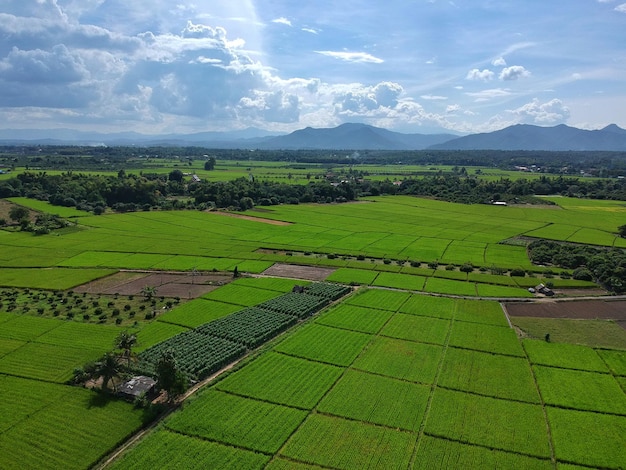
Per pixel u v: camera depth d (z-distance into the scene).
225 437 53.69
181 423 56.28
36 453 51.00
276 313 92.56
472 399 62.56
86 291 107.12
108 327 85.19
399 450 52.00
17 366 69.81
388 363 72.19
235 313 92.06
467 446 52.94
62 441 53.06
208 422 56.47
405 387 65.25
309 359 73.31
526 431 55.94
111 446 52.44
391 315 92.25
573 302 103.69
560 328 89.00
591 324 91.06
